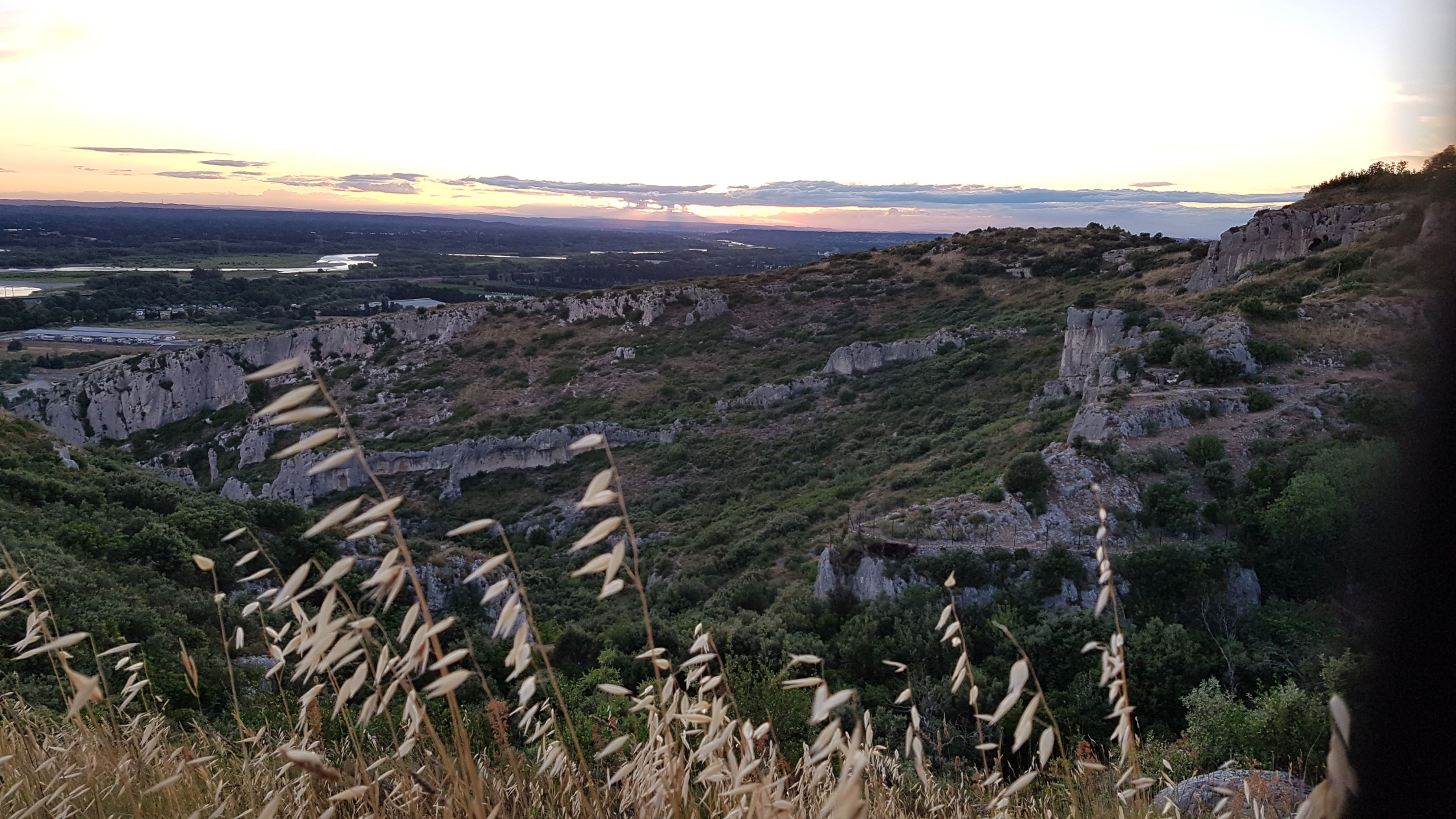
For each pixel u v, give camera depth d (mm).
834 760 3178
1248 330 27438
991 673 13758
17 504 19531
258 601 2854
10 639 8133
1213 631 15539
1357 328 26312
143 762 3375
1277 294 32188
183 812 3064
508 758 3127
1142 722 11812
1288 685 8680
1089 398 29625
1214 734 8492
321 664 2213
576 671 13867
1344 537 15820
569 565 29062
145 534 18688
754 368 65500
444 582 21094
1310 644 14039
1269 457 20562
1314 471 17703
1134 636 13625
